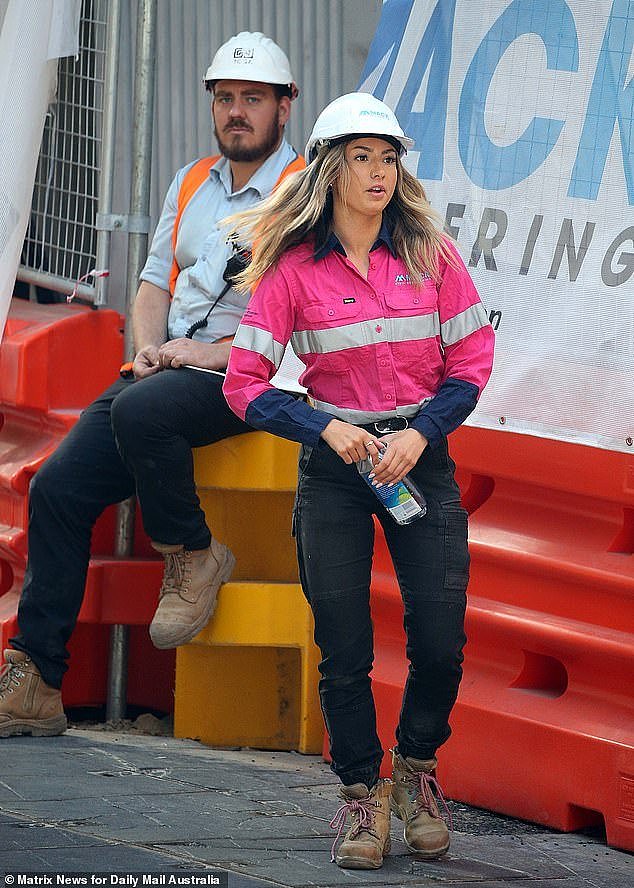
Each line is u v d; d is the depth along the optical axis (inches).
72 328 824.9
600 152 579.5
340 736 523.8
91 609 791.1
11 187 810.8
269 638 723.4
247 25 861.8
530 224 597.3
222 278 735.7
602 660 583.8
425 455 517.7
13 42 811.4
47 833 526.6
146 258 810.8
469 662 638.5
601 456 583.5
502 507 633.0
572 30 593.3
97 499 740.0
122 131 917.8
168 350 711.1
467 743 621.0
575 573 591.2
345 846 517.3
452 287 522.6
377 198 503.8
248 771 673.0
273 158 749.9
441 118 631.2
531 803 595.2
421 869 522.3
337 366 516.1
